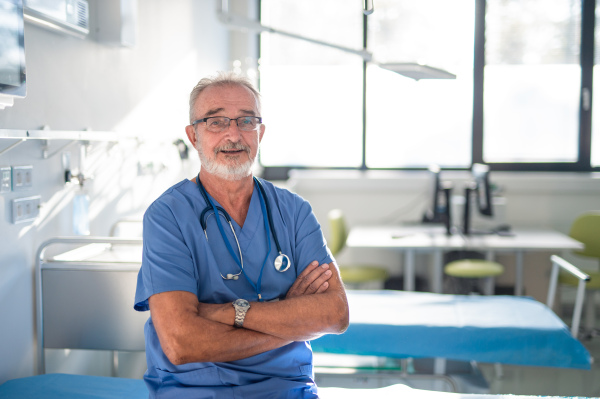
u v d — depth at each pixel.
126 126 2.68
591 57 4.48
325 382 2.81
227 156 1.44
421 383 2.87
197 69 3.79
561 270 3.66
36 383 1.76
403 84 4.68
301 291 1.50
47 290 1.96
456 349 2.24
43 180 1.99
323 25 4.70
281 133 4.82
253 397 1.40
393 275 4.56
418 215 4.56
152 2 2.99
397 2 4.59
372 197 4.61
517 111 4.61
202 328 1.31
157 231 1.40
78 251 2.18
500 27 4.54
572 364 2.19
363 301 2.60
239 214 1.52
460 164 4.71
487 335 2.23
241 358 1.35
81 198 2.20
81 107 2.24
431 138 4.71
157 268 1.36
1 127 1.73
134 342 1.95
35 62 1.91
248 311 1.35
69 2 2.00
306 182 4.61
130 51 2.71
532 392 2.88
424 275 4.43
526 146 4.62
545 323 2.29
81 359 2.32
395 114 4.71
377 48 4.66
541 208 4.45
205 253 1.43
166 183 3.23
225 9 2.38
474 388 2.86
